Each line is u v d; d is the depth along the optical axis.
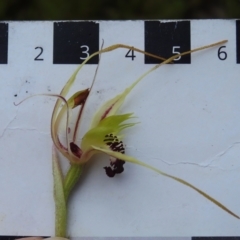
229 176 0.18
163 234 0.18
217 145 0.18
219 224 0.18
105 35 0.18
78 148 0.17
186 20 0.18
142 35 0.18
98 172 0.18
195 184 0.18
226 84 0.18
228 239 0.18
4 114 0.18
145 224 0.18
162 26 0.18
